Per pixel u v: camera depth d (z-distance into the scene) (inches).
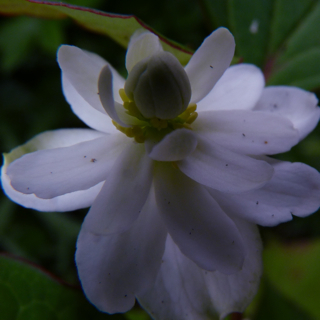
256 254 4.1
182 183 4.0
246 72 4.2
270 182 4.0
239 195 4.0
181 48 4.4
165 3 6.6
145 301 4.1
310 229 6.4
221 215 3.9
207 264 3.9
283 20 5.2
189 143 3.8
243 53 5.2
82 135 4.3
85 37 6.8
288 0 5.2
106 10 6.6
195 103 4.0
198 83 4.0
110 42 6.7
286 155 6.1
